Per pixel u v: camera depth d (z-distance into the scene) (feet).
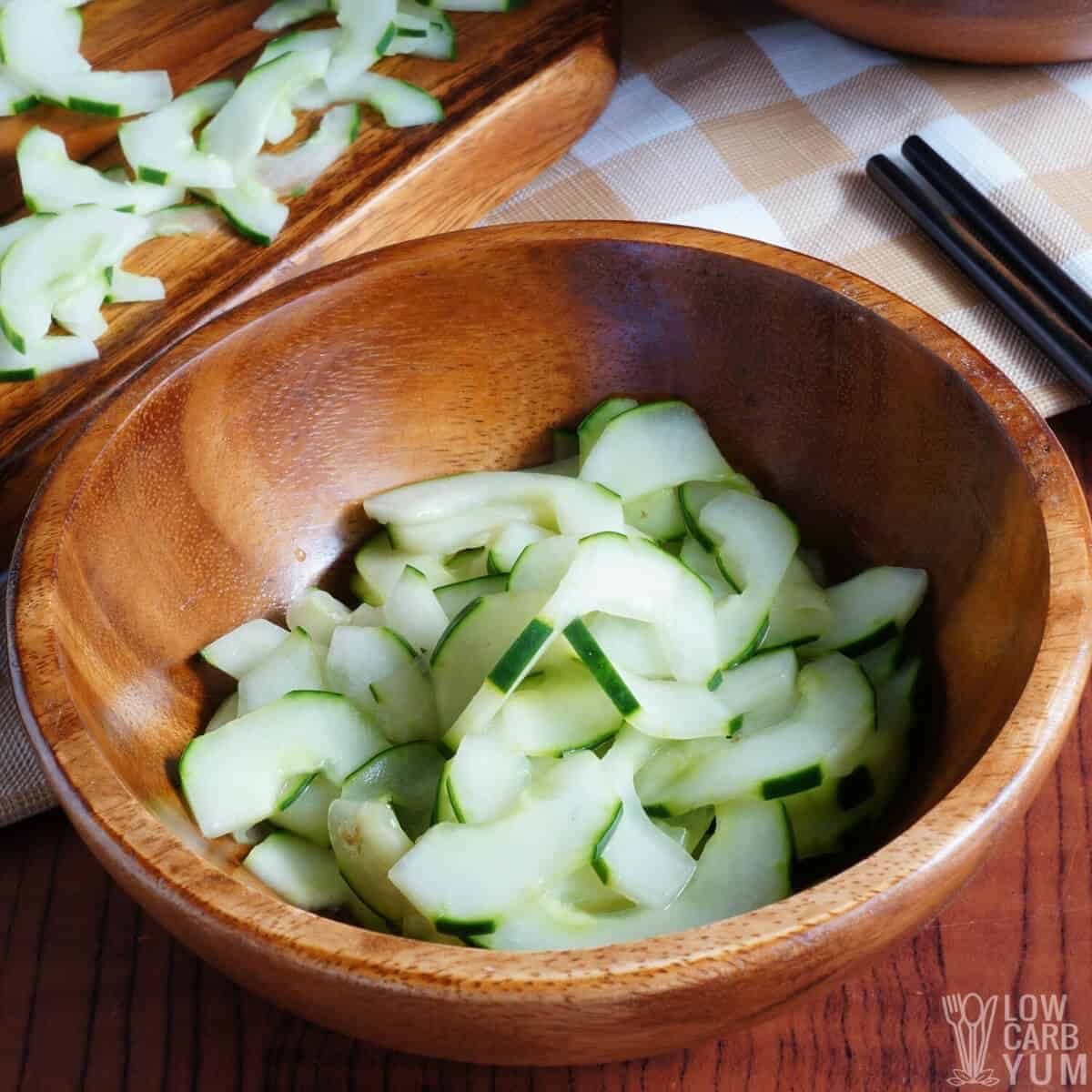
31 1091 1.92
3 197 2.43
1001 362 2.23
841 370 2.00
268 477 2.05
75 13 2.52
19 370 2.25
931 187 2.35
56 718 1.80
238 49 2.51
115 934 1.99
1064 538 1.83
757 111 2.44
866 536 2.04
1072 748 2.02
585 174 2.42
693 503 2.05
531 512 2.06
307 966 1.69
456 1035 1.71
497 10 2.48
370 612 2.03
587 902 1.87
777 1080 1.89
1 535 2.23
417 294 2.03
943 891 1.73
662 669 1.95
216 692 2.01
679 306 2.05
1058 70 2.44
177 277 2.32
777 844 1.88
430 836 1.84
